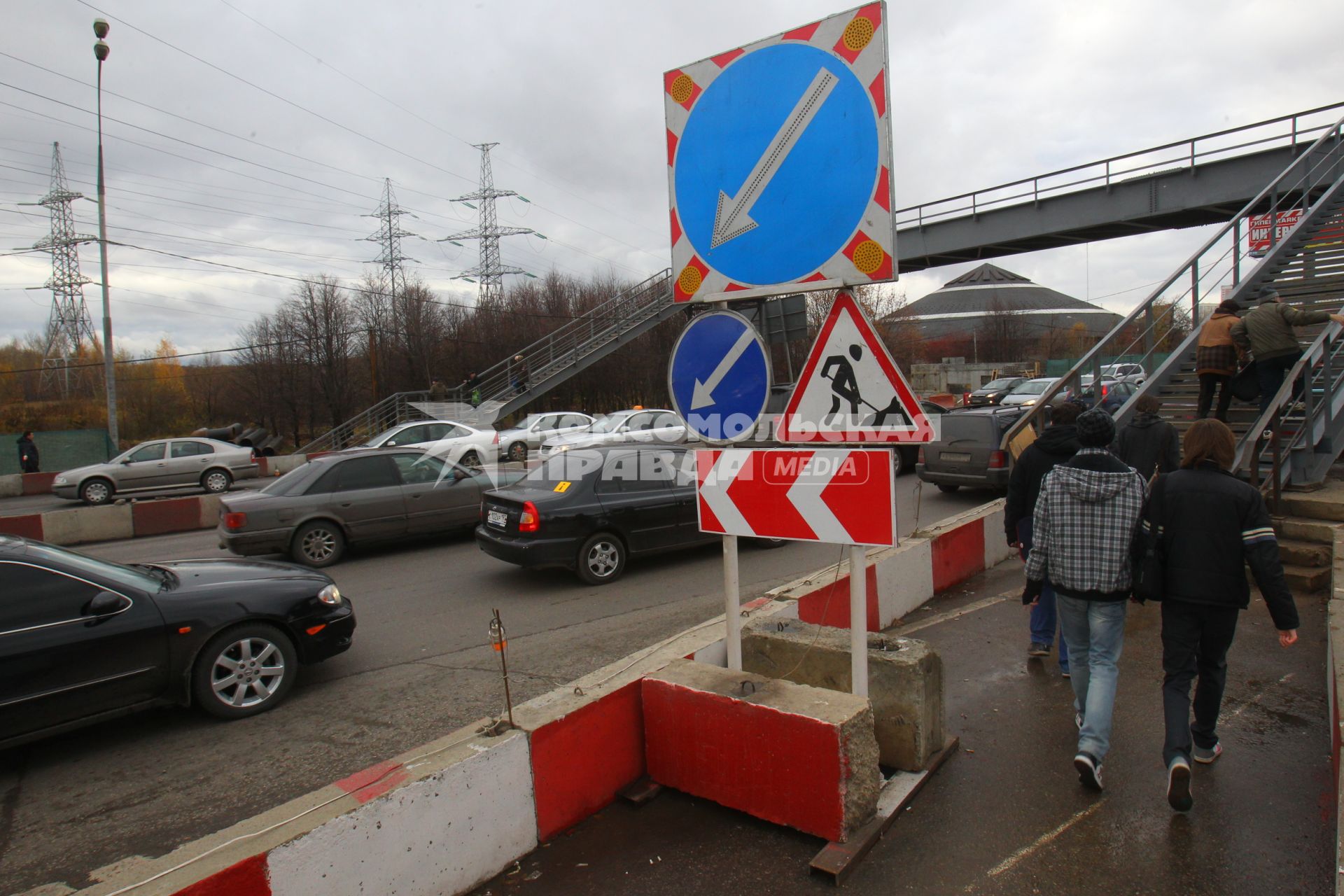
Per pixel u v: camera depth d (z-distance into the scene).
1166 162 20.00
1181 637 3.40
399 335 43.16
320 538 9.76
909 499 12.73
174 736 4.80
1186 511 3.37
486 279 47.00
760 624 4.36
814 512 3.46
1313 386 8.53
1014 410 13.27
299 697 5.38
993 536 7.86
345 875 2.53
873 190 3.30
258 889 2.34
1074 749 3.87
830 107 3.40
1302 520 6.62
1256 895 2.75
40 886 3.28
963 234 24.52
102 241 21.33
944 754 3.79
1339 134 13.12
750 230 3.66
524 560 8.00
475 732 3.15
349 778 2.77
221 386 45.38
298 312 40.97
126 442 41.00
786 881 2.91
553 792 3.23
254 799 3.96
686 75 3.84
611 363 44.47
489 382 30.12
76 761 4.50
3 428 35.41
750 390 3.70
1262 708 4.22
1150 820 3.23
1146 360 11.45
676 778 3.54
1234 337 8.18
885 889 2.85
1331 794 3.35
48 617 4.44
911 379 46.34
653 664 3.88
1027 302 80.50
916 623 6.05
